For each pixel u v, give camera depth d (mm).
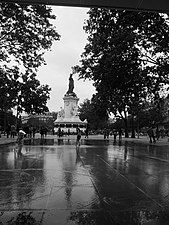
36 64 22203
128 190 8578
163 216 6102
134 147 29953
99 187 8938
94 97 47375
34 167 13258
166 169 13203
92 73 26438
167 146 32500
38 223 5582
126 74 24891
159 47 23594
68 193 8055
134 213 6289
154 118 63531
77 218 5902
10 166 13617
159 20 21062
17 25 20094
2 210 6426
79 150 24234
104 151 23609
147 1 7367
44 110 59469
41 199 7383
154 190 8633
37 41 21125
